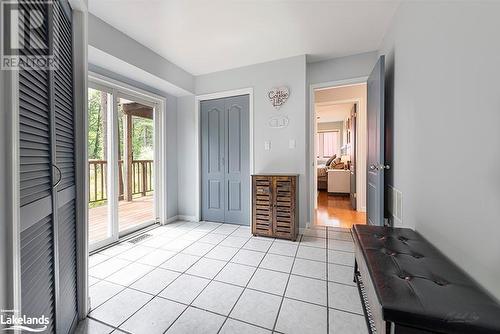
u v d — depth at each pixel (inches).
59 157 43.2
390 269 41.8
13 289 25.4
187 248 98.9
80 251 54.2
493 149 35.3
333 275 75.2
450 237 46.9
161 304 60.6
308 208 125.3
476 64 39.1
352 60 113.9
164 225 133.2
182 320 54.6
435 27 52.9
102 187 132.9
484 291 35.9
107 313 57.0
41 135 34.9
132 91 112.3
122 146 148.6
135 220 131.7
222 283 70.7
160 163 134.1
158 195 134.3
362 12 80.3
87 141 54.9
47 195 36.8
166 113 135.8
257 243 104.5
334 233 117.4
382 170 83.7
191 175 142.9
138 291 66.6
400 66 75.9
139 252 94.7
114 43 86.9
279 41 99.7
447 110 48.1
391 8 78.3
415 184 64.1
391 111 86.3
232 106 133.0
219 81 132.2
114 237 104.8
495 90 34.8
